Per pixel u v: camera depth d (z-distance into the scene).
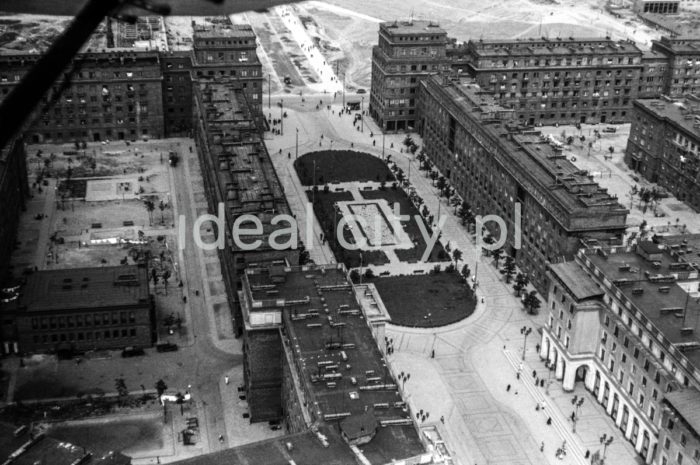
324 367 192.88
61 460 159.62
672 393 193.88
